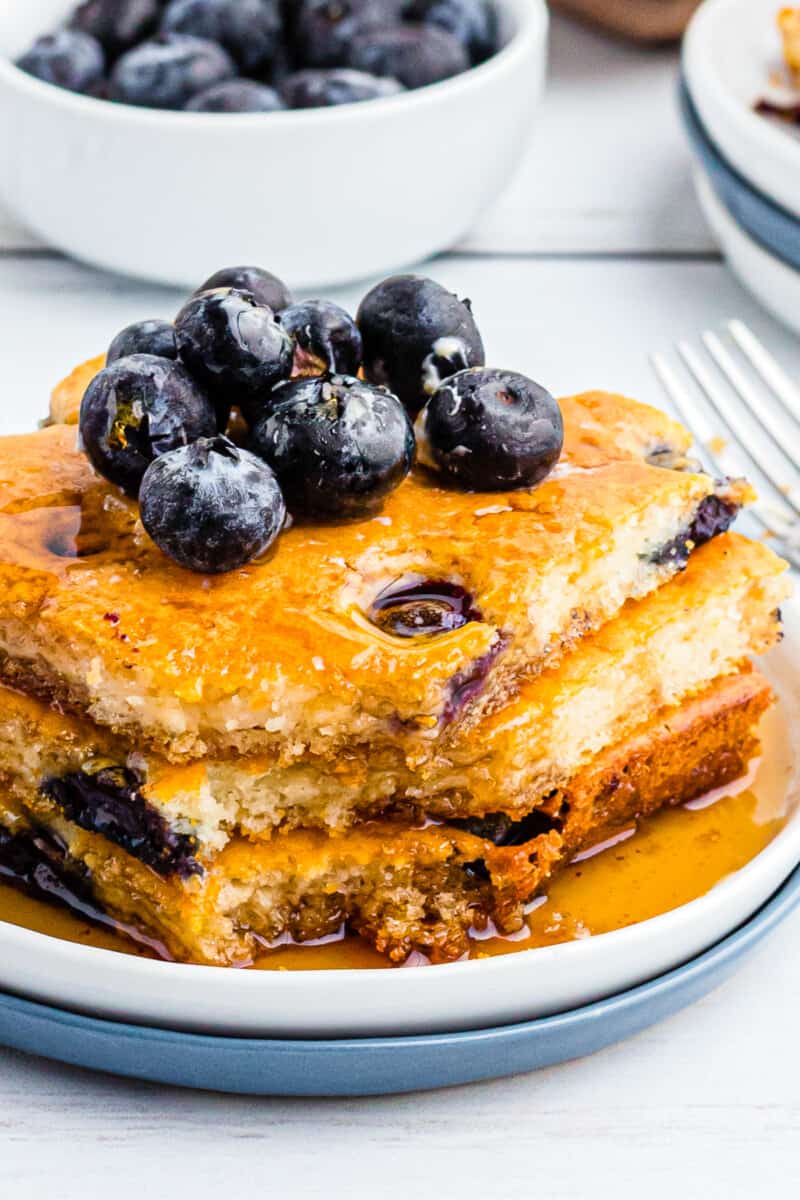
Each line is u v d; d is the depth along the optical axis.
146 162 0.42
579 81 0.56
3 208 0.48
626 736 0.32
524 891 0.31
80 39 0.47
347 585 0.30
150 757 0.30
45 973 0.29
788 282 0.43
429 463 0.32
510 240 0.47
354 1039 0.29
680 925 0.30
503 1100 0.30
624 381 0.43
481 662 0.30
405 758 0.31
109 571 0.31
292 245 0.43
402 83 0.46
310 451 0.30
